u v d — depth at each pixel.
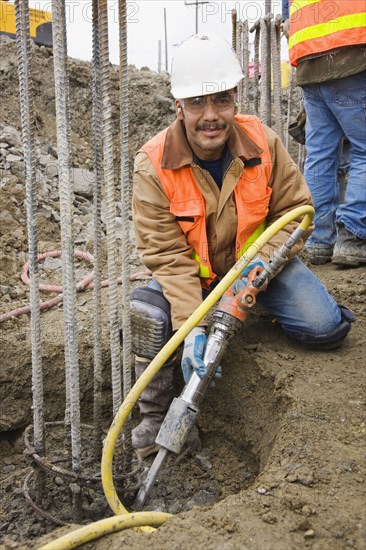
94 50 1.90
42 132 6.20
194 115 2.27
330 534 1.66
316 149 3.73
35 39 7.18
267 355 2.71
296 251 2.54
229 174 2.44
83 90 7.26
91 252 4.40
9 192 4.64
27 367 2.97
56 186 5.18
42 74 6.82
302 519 1.70
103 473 1.93
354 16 3.17
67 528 1.75
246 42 4.69
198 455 2.72
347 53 3.25
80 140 6.77
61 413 3.01
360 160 3.54
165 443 2.06
